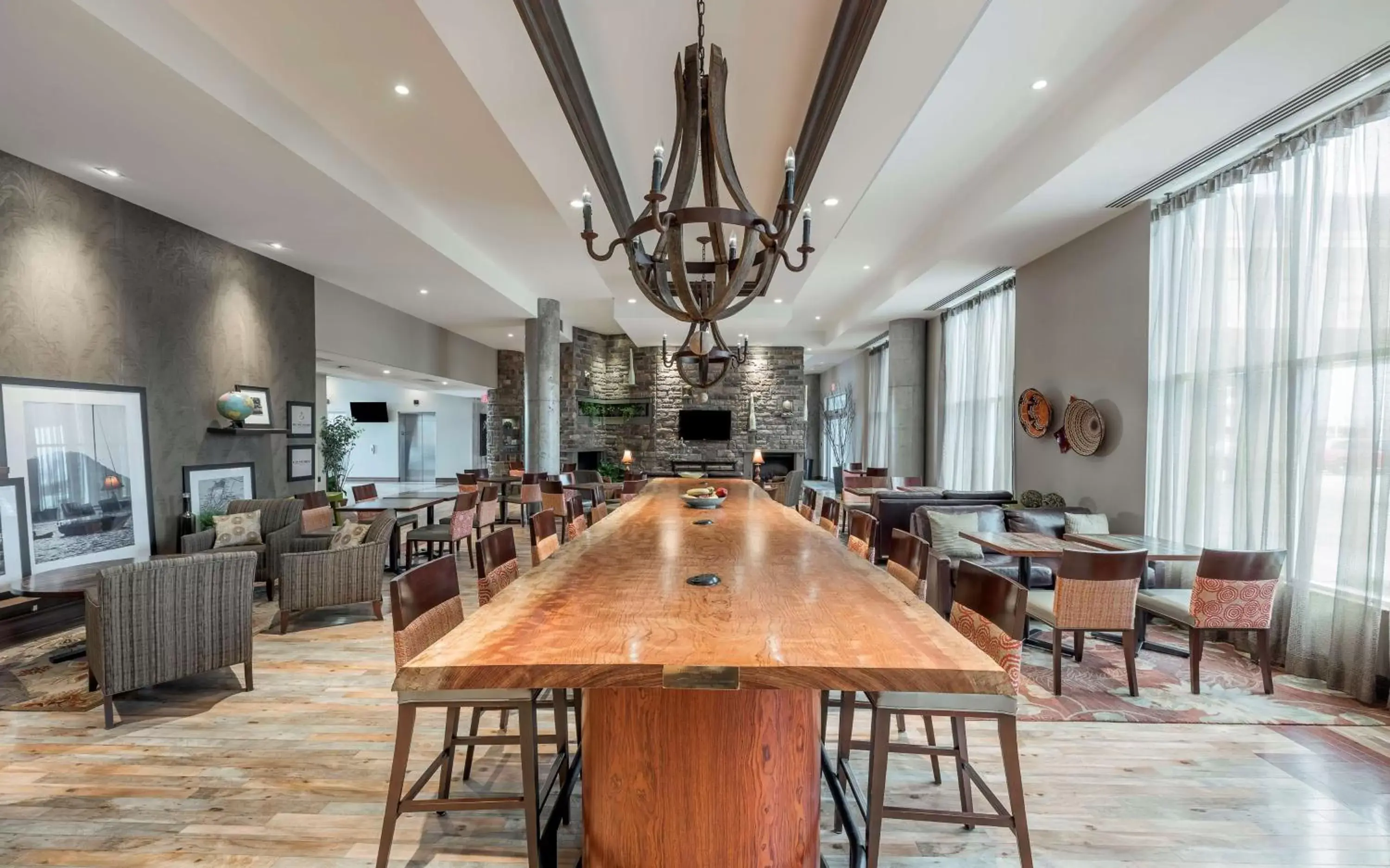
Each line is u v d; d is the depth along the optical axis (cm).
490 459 1272
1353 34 263
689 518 348
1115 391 501
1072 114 389
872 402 1250
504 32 260
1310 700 314
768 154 390
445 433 1575
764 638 141
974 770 207
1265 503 375
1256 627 321
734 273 207
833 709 315
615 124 354
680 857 160
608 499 957
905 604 171
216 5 289
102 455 445
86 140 368
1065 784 237
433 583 194
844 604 171
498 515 982
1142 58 326
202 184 432
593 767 168
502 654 130
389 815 172
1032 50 337
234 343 569
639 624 151
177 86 311
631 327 966
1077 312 548
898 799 226
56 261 413
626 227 345
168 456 500
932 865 190
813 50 289
